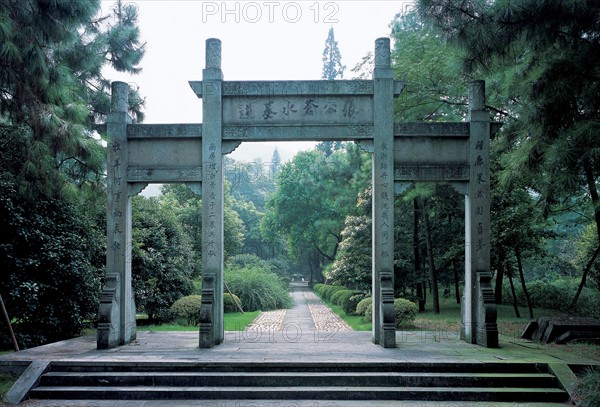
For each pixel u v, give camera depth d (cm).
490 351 1006
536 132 960
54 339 1316
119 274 1109
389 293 1066
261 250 5750
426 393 820
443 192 1911
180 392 827
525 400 812
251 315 2236
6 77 828
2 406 783
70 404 799
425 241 2177
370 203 2120
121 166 1132
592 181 1069
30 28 819
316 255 5253
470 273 1120
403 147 1138
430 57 1489
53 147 884
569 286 2220
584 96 910
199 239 2828
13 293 1098
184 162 1142
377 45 1143
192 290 1944
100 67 1440
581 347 1061
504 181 1055
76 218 1297
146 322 1800
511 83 1039
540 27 900
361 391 821
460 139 1141
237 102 1147
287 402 805
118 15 1577
